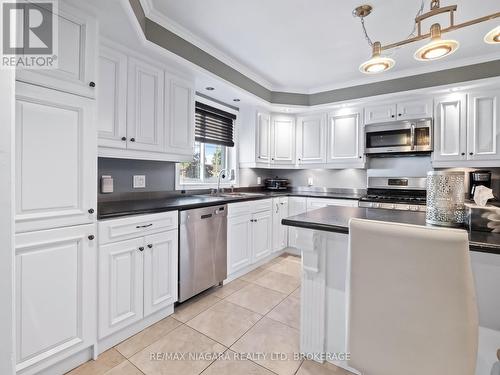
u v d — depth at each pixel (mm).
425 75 2990
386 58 1461
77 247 1436
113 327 1619
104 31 1743
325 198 3473
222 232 2551
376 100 3303
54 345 1345
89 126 1482
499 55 2619
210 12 2018
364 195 3602
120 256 1657
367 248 865
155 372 1449
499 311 1134
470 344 745
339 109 3641
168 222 1980
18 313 1221
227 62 2805
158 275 1907
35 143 1265
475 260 1164
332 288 1502
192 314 2064
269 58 2824
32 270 1262
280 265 3281
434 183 1274
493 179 2918
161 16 2037
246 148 3715
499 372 952
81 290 1452
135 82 2025
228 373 1452
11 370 659
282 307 2188
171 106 2338
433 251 744
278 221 3541
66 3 1384
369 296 889
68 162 1391
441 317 767
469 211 1178
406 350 838
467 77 2771
